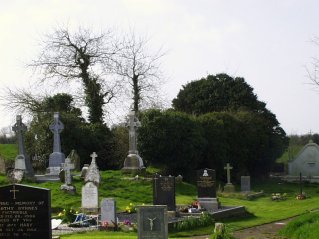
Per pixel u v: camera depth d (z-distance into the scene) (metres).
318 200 39.38
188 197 34.16
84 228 22.03
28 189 14.17
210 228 23.73
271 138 65.31
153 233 16.30
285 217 28.78
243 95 68.25
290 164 69.56
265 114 69.12
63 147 47.25
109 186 34.03
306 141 108.62
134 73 55.72
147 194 32.84
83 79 53.84
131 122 41.59
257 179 62.94
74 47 53.59
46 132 47.09
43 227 14.12
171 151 46.62
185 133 47.31
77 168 42.53
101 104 54.09
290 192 48.16
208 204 28.92
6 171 39.34
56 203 28.67
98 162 49.19
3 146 54.38
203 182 30.02
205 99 68.94
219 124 53.88
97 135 49.72
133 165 40.44
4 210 14.27
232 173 55.47
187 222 23.41
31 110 53.88
